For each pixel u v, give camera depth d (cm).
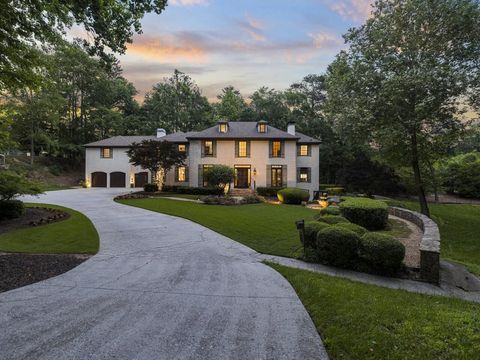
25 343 304
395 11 1547
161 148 2214
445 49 1456
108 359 276
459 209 2167
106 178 3077
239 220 1156
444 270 679
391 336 305
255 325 346
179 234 916
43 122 3403
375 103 1520
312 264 648
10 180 1212
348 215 998
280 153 2550
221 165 2355
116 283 497
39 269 577
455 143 1653
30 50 705
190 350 292
